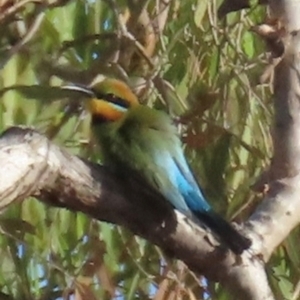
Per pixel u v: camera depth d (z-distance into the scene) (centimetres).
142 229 380
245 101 597
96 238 577
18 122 570
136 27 619
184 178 432
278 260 607
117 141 451
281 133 417
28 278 563
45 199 363
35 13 568
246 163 591
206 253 379
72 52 614
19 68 579
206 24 619
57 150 358
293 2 430
